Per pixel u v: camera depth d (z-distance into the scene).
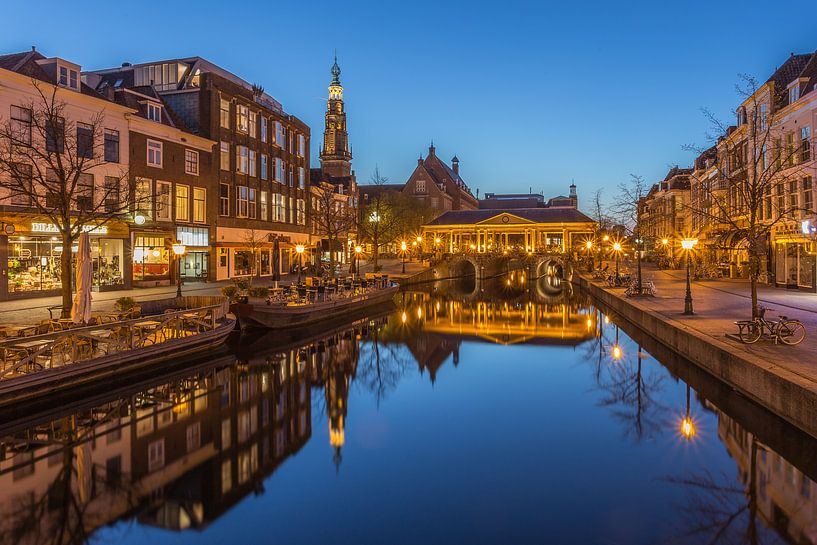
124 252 31.23
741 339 14.86
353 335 27.39
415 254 81.94
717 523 8.08
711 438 11.88
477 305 44.06
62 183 16.83
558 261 72.38
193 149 37.56
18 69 26.02
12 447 11.03
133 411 13.57
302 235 55.12
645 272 55.59
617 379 17.56
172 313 17.52
